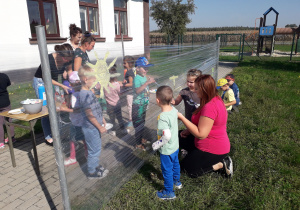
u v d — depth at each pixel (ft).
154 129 10.62
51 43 22.53
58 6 23.21
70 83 5.95
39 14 21.86
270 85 24.71
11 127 11.81
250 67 38.17
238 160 9.87
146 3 35.91
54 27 23.49
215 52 20.01
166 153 7.57
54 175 9.24
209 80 7.76
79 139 6.36
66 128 5.93
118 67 7.23
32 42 20.93
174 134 7.59
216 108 7.76
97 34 28.63
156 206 7.51
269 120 14.39
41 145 11.86
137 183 8.63
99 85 6.48
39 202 7.74
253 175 9.11
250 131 13.17
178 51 11.92
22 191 8.29
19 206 7.55
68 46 8.76
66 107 5.89
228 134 12.60
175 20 69.56
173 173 8.20
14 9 19.30
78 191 6.55
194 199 7.79
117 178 8.20
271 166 9.61
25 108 9.08
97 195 7.26
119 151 8.11
